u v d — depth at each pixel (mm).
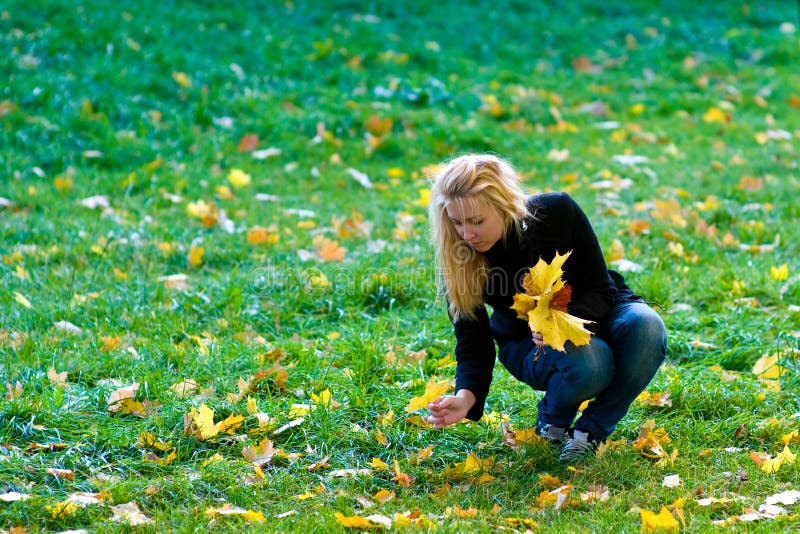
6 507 3855
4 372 5148
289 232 8062
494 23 15578
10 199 8703
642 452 4379
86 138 10258
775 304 6383
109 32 12547
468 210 3824
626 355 4039
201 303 6406
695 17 16547
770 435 4531
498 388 5125
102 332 5906
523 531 3703
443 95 12203
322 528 3734
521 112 12031
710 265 7129
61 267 7133
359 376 5227
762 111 12680
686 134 11555
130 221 8336
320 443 4547
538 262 3816
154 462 4273
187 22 13781
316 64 13156
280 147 10727
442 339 5918
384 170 10234
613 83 13578
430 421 4066
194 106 11234
